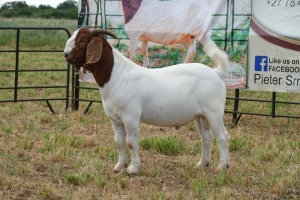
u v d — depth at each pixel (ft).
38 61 69.41
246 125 37.01
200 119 25.41
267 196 22.43
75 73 39.83
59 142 30.30
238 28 35.19
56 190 22.80
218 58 24.93
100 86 24.34
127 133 24.39
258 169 25.96
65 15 197.36
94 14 38.73
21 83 51.55
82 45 23.75
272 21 34.35
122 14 37.91
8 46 91.25
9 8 207.92
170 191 22.85
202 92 24.39
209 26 35.73
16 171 25.20
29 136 31.96
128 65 24.36
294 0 33.68
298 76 34.09
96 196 21.81
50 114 38.83
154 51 37.40
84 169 25.09
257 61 35.01
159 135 33.24
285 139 31.81
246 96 47.57
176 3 36.45
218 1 35.37
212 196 21.80
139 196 21.91
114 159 27.27
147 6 37.14
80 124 36.06
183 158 27.68
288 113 40.40
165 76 24.64
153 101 24.25
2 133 33.06
